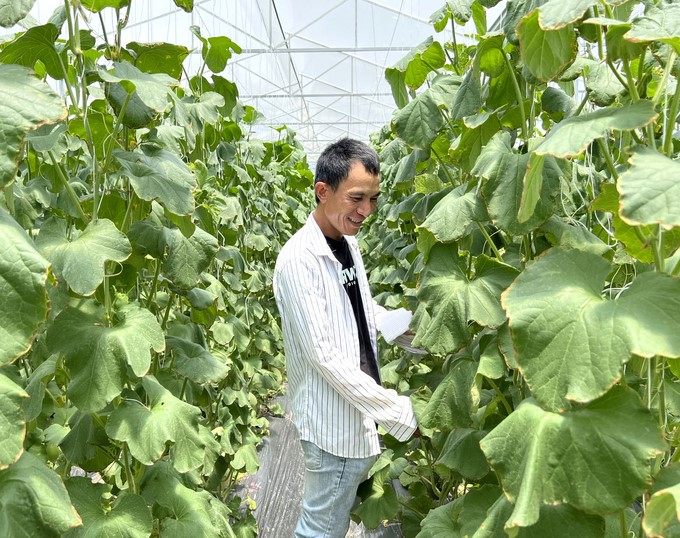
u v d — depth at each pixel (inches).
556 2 42.9
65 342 61.0
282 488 158.4
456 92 73.5
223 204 131.5
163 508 70.8
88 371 59.3
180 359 83.8
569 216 65.1
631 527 51.6
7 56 60.5
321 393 83.7
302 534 86.5
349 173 80.0
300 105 575.2
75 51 61.0
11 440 40.3
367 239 267.6
